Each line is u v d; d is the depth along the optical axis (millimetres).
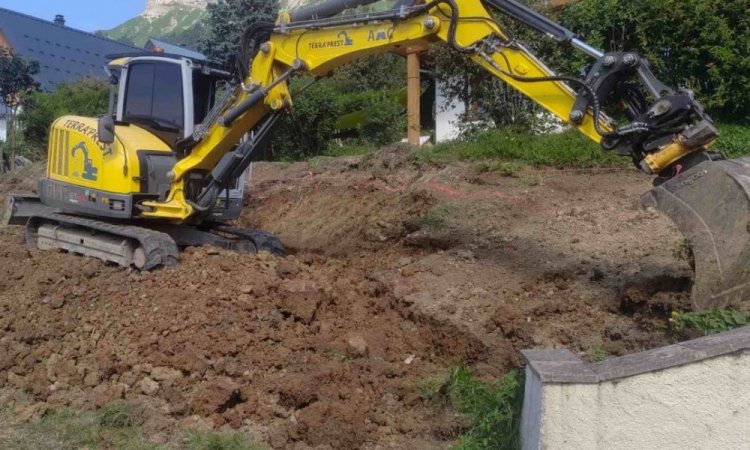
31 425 6223
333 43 8000
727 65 12164
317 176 14430
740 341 4055
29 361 7160
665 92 6055
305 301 7492
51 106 22609
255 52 8750
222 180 9227
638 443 4102
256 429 6051
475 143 13242
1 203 17141
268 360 6695
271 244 9922
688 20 12453
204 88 9914
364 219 10992
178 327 7137
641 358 4203
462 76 14141
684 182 5852
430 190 10867
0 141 22453
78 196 9859
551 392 4117
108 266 9281
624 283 7348
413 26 7328
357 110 20219
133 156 9312
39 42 33750
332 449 5711
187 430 6020
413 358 7184
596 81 6285
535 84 6664
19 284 9148
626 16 12984
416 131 15953
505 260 8414
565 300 7473
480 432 5527
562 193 10305
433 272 8445
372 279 8719
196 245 9641
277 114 8930
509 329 7109
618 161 11430
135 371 6730
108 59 10398
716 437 4062
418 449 5727
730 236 5590
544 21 6672
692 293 5895
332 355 6879
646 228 8438
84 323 7645
